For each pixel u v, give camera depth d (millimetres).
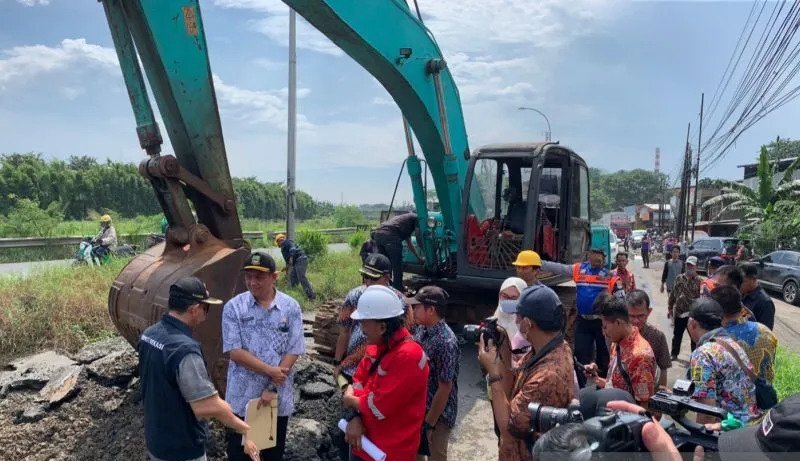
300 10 5512
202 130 4516
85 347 6172
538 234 7566
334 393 5078
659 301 13945
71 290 7984
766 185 25781
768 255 17094
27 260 15867
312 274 13703
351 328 4645
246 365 3609
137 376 5113
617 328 3451
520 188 8406
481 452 4934
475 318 8000
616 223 50906
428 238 8125
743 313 4051
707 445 1917
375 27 6094
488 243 7465
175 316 2971
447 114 7512
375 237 8453
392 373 3039
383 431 3072
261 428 3537
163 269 4383
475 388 6527
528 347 3730
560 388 2521
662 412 2355
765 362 3449
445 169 7578
